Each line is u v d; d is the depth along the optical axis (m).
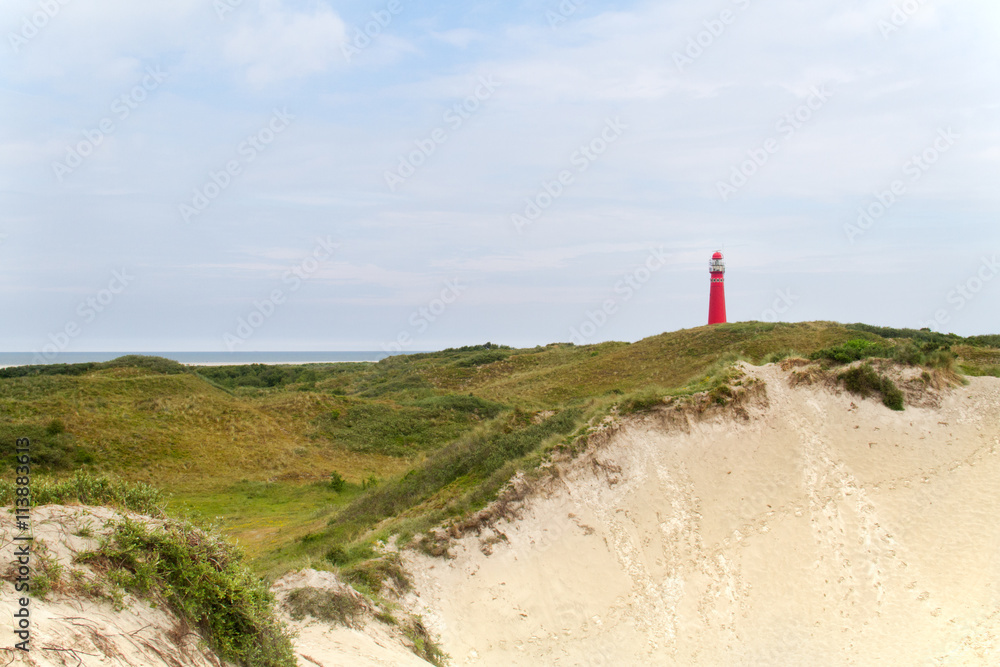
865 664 14.41
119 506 10.15
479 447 24.53
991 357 31.78
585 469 20.34
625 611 16.70
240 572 9.58
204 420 41.00
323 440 42.94
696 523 18.98
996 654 13.89
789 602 16.59
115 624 7.19
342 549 18.36
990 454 20.38
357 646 12.49
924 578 16.72
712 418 22.02
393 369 84.88
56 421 34.31
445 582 17.38
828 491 19.67
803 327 57.16
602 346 75.81
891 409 22.34
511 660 15.36
